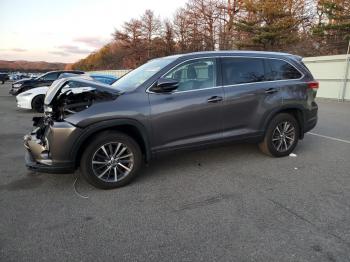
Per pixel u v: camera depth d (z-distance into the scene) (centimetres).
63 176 446
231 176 437
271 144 504
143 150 419
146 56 5325
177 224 309
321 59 1572
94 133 384
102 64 6850
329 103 1380
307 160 506
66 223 314
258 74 482
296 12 2945
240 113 462
